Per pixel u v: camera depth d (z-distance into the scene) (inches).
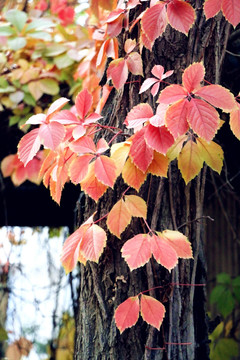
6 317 164.9
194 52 82.0
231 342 144.6
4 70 133.8
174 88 72.5
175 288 79.9
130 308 75.7
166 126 71.6
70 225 147.2
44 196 140.4
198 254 82.1
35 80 131.5
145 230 80.0
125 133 82.1
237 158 118.9
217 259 192.9
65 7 146.3
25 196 140.6
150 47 78.8
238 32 98.0
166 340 79.0
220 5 75.4
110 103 84.9
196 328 82.6
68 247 76.5
